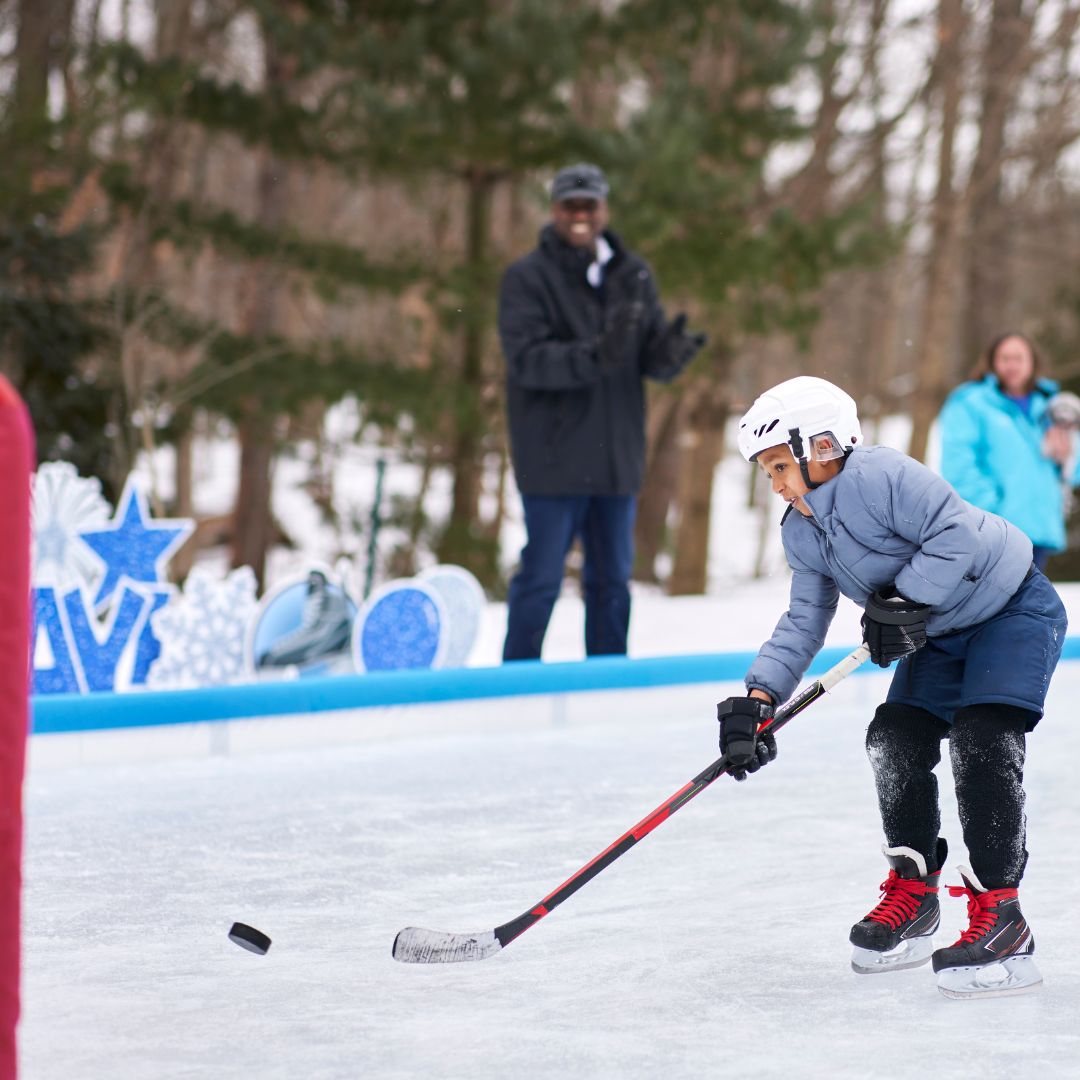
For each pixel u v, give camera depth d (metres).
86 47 31.14
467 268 32.88
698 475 43.81
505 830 10.13
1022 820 7.00
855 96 44.38
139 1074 5.94
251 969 7.30
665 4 31.45
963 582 7.20
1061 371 44.19
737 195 31.41
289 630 13.77
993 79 45.41
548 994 6.93
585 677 14.25
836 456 7.22
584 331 14.30
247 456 41.97
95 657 12.96
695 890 8.71
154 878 8.94
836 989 6.99
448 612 14.54
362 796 11.13
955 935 7.84
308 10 32.75
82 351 28.14
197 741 12.74
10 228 27.45
